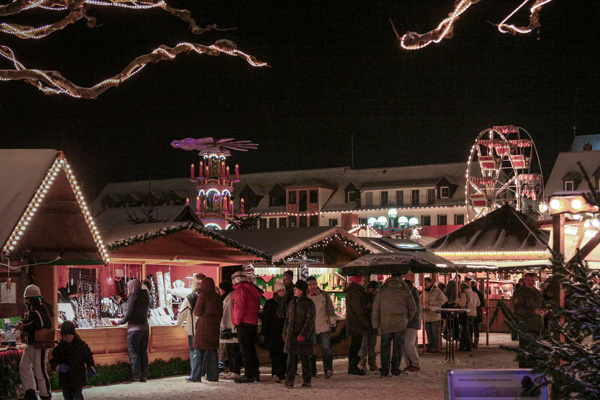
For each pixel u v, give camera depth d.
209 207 55.97
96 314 13.97
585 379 6.02
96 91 9.72
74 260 13.13
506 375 6.57
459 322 20.27
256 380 13.28
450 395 6.55
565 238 11.19
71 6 9.45
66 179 11.65
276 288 13.48
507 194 57.72
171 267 15.61
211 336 13.23
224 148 56.34
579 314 6.16
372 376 14.12
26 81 9.58
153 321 14.73
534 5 7.80
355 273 14.62
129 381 13.70
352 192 78.69
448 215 74.31
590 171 68.69
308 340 12.42
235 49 9.68
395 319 13.82
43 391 10.92
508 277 31.25
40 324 10.79
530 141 46.34
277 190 81.62
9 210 10.88
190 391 12.03
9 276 11.45
